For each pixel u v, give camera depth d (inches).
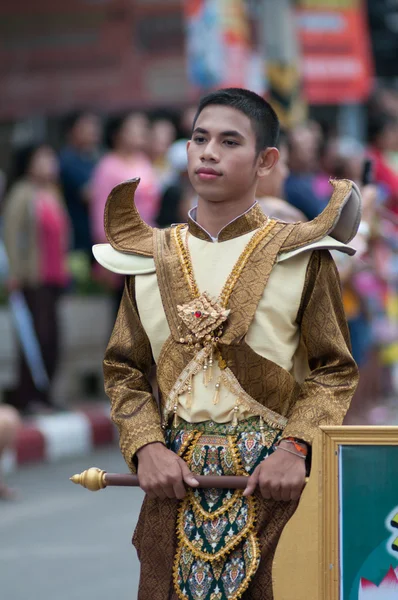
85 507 606.5
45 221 763.4
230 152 279.6
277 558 265.3
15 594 452.1
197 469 276.1
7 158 1072.8
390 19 1272.1
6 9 943.0
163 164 872.3
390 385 860.6
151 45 928.3
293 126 911.7
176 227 293.3
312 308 278.1
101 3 928.3
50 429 760.3
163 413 283.6
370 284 685.3
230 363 275.0
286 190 666.2
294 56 935.0
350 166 769.6
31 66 946.7
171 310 280.7
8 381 810.2
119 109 965.8
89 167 866.8
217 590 272.2
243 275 278.2
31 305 768.9
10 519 581.3
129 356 287.9
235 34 885.8
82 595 450.3
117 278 833.5
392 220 623.2
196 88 886.4
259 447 273.6
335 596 263.7
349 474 264.4
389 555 264.2
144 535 283.9
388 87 1338.6
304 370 287.4
